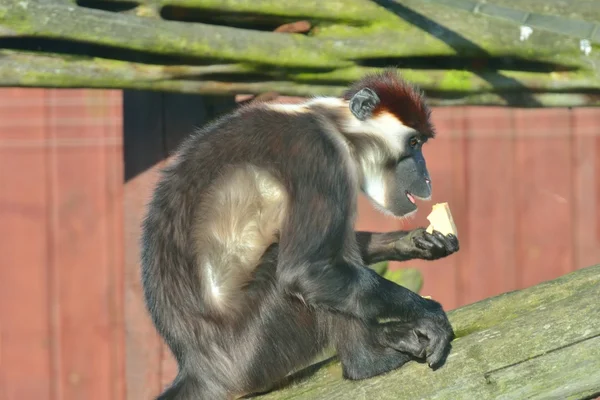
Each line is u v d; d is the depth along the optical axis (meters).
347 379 18.41
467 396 16.88
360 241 21.22
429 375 17.27
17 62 22.25
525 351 16.66
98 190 39.97
